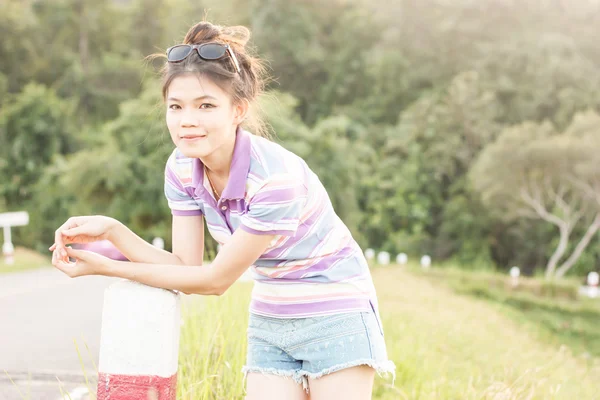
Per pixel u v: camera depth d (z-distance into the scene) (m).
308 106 38.56
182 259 2.34
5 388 4.41
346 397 2.27
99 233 2.14
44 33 39.44
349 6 41.00
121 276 2.08
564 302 20.22
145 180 23.94
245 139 2.13
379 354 2.29
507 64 36.22
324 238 2.26
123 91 38.34
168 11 41.22
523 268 33.03
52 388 4.43
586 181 28.58
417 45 39.09
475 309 13.39
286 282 2.27
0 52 37.38
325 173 24.02
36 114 32.12
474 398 4.00
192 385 3.09
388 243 33.31
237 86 2.07
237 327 4.15
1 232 29.16
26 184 31.36
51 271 14.43
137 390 1.98
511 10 38.38
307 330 2.26
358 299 2.29
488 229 33.44
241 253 2.10
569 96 34.25
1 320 7.50
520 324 13.32
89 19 39.94
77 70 37.69
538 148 28.06
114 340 1.99
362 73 39.09
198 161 2.21
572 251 31.88
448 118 34.53
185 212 2.34
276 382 2.36
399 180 33.56
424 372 4.89
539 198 29.42
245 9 39.19
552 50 35.91
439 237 33.56
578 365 8.07
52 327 7.04
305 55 38.00
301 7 39.03
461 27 38.06
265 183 2.08
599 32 37.91
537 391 4.18
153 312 1.98
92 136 26.48
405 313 9.14
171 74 2.04
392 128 36.59
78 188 24.00
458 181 34.25
